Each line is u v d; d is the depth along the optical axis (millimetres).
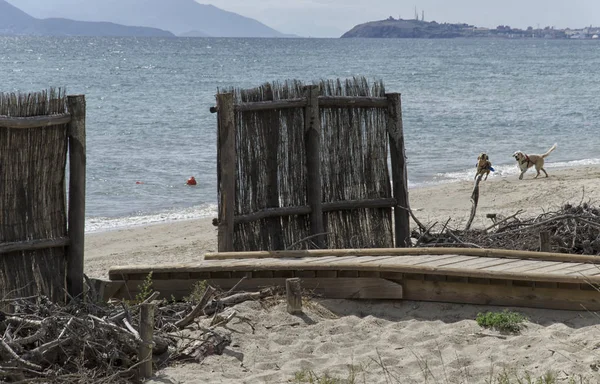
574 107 53219
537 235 12727
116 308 9531
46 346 7918
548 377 7438
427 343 8914
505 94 65938
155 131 40844
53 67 114375
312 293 10500
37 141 9484
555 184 24703
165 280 10922
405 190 13898
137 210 23375
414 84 80375
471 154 34031
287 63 138250
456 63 140375
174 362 8547
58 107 9711
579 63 140375
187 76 95938
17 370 7652
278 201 12797
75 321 8250
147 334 8094
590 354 8273
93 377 7793
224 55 179500
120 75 96188
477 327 9320
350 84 13570
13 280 9359
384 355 8641
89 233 20266
